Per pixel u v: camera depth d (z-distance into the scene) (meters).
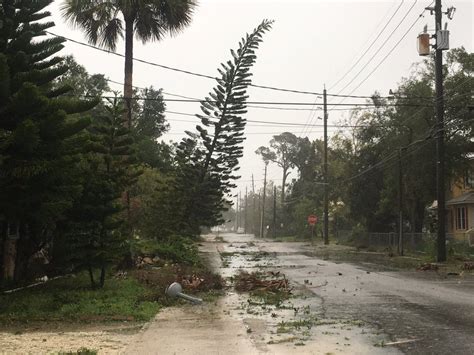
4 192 11.17
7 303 11.20
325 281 17.50
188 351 7.55
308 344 8.05
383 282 17.19
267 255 32.84
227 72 20.31
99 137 14.38
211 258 29.14
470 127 32.59
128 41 19.92
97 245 13.28
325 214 51.16
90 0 19.75
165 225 21.30
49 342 8.03
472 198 37.25
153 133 43.53
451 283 16.88
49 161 11.34
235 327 9.39
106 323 9.66
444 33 25.91
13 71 11.81
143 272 16.67
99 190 13.26
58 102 11.57
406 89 35.25
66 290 13.21
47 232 14.65
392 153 36.75
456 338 8.48
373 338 8.51
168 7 20.11
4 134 11.07
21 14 12.02
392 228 44.31
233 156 20.75
